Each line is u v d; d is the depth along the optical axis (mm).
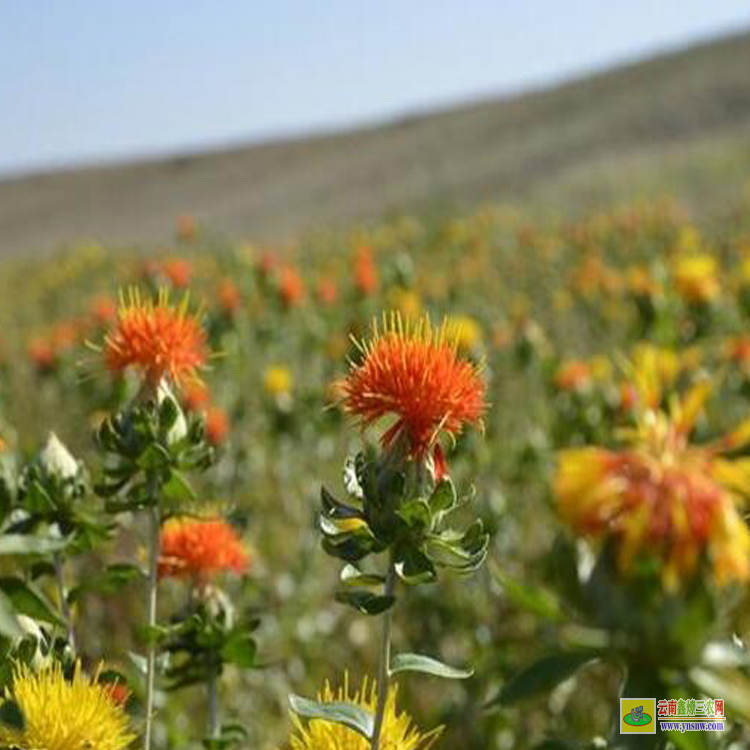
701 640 2016
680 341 9555
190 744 4109
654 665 2059
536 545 7660
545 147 66812
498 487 7660
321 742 2496
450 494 2555
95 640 6461
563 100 77188
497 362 10969
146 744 2920
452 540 2574
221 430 6516
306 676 6902
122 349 3174
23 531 3279
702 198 43312
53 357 11203
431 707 6473
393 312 2732
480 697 6039
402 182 68312
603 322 13938
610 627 2041
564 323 15086
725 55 75750
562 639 2029
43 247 66312
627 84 75875
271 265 11719
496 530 6641
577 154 63750
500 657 6180
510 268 20125
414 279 14062
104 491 3193
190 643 3455
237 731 3512
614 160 59438
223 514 3498
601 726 5875
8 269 35125
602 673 6180
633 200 42250
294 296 11586
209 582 3475
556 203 46969
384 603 2512
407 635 7008
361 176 72250
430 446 2611
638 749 2055
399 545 2562
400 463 2596
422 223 34781
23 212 77250
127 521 3836
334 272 17156
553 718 5875
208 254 23422
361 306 11414
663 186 45812
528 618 6586
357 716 2461
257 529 8352
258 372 10922
